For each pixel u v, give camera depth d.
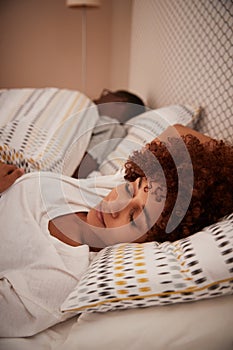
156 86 1.89
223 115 1.21
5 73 2.77
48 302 0.68
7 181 0.98
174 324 0.65
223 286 0.64
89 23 2.78
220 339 0.66
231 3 1.09
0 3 2.53
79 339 0.65
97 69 2.98
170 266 0.65
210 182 0.74
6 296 0.67
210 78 1.28
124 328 0.65
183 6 1.47
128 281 0.64
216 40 1.21
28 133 1.21
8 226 0.80
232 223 0.71
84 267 0.75
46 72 2.87
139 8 2.12
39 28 2.69
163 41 1.73
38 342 0.66
